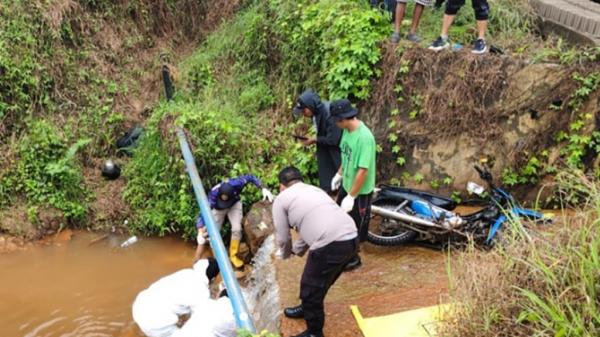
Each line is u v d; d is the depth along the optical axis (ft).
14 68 26.07
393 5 24.35
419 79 22.58
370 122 23.38
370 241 19.92
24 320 19.16
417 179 22.90
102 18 30.86
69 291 20.86
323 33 24.34
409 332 14.40
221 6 32.68
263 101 26.99
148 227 24.90
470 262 12.85
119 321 19.16
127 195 25.55
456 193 22.58
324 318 14.42
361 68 22.90
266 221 22.29
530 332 10.69
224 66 29.40
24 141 25.45
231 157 24.44
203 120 24.64
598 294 10.37
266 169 24.70
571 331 9.80
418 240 20.06
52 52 28.04
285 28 26.48
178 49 32.42
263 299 18.43
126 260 23.06
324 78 24.64
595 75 20.95
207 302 16.37
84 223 25.07
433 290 16.67
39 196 24.52
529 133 21.76
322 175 18.54
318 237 13.05
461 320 11.60
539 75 21.36
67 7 28.91
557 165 21.72
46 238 24.12
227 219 23.57
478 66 21.86
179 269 22.48
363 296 16.74
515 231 13.02
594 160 21.50
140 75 30.55
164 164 24.90
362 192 16.06
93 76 29.25
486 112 21.93
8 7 26.99
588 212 11.88
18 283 21.26
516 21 24.66
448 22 22.13
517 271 11.75
